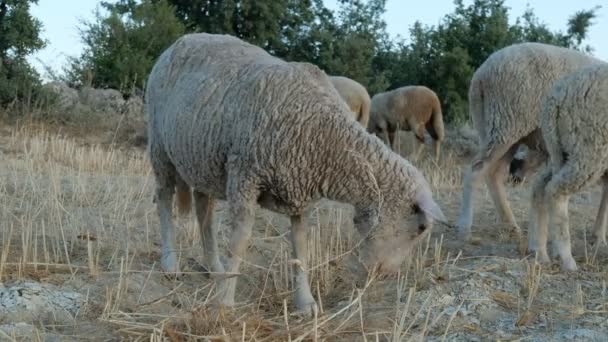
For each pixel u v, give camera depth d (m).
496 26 26.97
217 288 4.80
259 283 5.47
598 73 5.59
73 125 16.59
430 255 6.41
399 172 4.52
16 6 17.56
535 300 5.10
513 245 6.93
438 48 27.73
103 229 6.29
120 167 11.70
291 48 30.69
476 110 7.50
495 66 7.13
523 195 10.05
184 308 4.74
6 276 5.04
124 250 6.05
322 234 6.73
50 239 6.15
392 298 5.14
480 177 7.24
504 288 5.31
